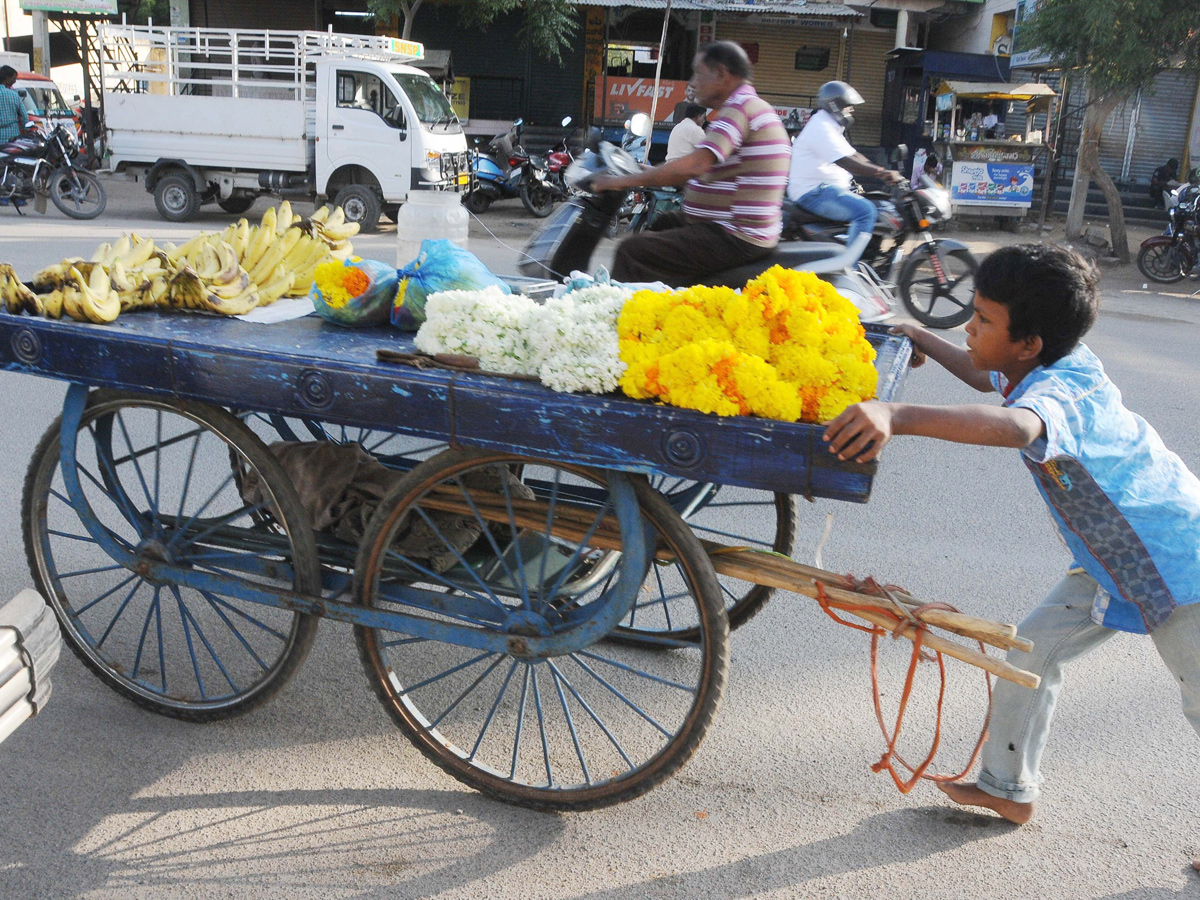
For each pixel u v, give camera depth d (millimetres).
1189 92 17859
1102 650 3547
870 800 2715
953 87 16188
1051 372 2209
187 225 13180
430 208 4934
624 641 3529
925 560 4219
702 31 20406
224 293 3016
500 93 20344
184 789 2664
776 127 4199
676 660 3443
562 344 2264
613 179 4281
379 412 2361
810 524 4594
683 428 2123
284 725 2969
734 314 2191
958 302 8383
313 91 12992
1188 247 11969
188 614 2887
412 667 3305
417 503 2621
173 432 5586
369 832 2521
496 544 2775
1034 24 12391
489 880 2371
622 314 2277
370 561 2594
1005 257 2172
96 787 2656
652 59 20484
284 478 2633
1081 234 14328
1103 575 2311
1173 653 2330
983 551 4320
